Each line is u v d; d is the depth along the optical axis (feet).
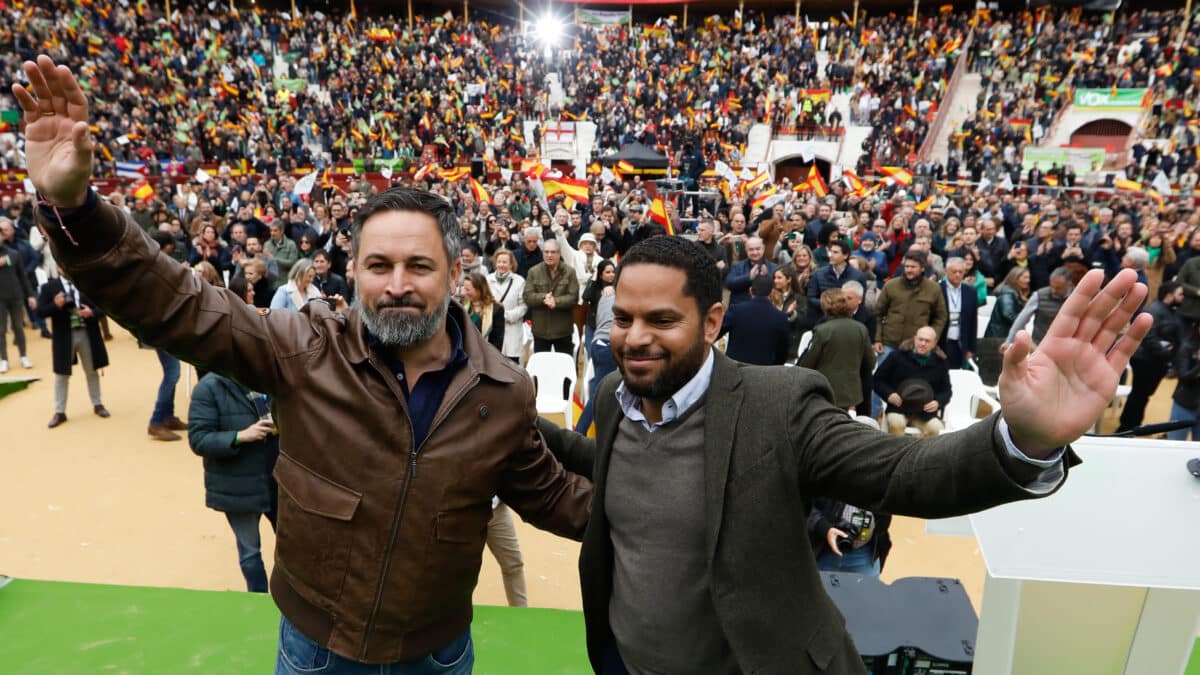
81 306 22.82
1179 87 80.48
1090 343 3.67
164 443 21.93
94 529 16.84
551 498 6.23
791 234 36.58
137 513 17.63
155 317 4.75
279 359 5.19
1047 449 3.73
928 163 78.54
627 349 4.86
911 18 106.63
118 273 4.55
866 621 8.39
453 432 5.34
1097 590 6.98
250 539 12.69
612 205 45.44
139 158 65.92
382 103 89.35
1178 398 19.60
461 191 56.08
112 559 15.60
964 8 112.68
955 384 21.77
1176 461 6.40
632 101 95.14
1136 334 3.61
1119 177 65.77
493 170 63.26
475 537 5.64
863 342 16.98
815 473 4.65
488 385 5.53
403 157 78.59
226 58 87.25
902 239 35.12
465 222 38.27
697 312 4.84
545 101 96.94
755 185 50.47
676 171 77.20
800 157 89.92
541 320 24.57
